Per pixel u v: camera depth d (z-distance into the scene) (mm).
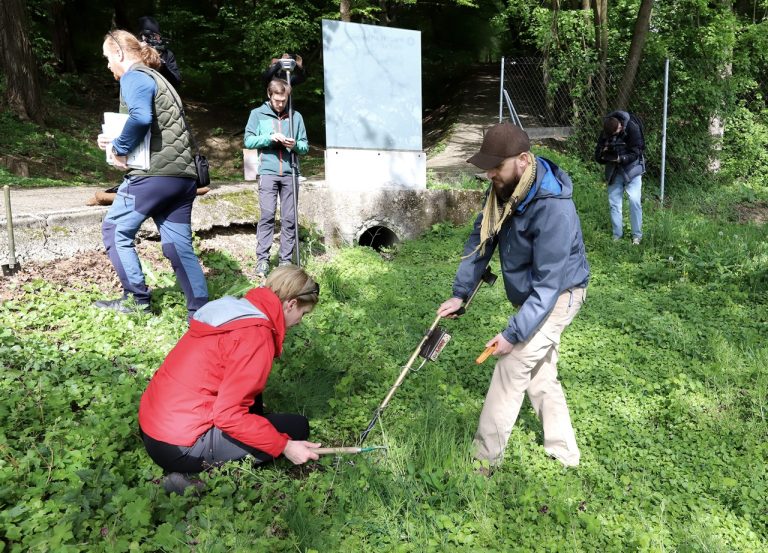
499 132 3074
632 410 4414
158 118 4352
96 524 2633
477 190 8977
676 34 12477
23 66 14492
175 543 2594
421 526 2990
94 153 14531
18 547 2480
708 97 11648
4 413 3244
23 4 14516
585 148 11961
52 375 3754
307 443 3135
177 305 5168
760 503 3439
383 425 3781
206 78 21078
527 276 3377
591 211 9594
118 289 5371
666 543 3062
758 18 14062
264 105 6160
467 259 3576
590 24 12219
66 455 3047
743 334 5777
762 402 4465
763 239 8812
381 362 4656
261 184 6211
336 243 8055
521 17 15539
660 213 9547
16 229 5242
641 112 11977
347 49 7922
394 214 8398
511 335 3229
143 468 3094
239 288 5754
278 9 17016
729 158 12750
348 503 3113
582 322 5926
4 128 13664
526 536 3002
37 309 4738
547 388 3572
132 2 20922
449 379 4621
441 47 24125
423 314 5855
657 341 5586
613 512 3266
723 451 3930
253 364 2830
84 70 20938
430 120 20938
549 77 13133
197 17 18516
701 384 4695
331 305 5719
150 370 4090
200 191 4863
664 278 7305
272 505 2967
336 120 7984
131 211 4496
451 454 3383
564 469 3625
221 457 2990
